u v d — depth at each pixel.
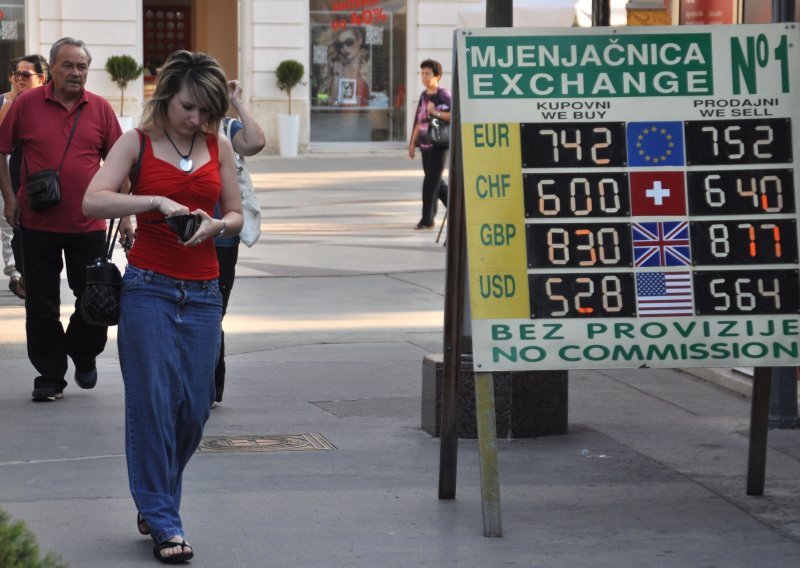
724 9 14.59
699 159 9.56
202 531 9.18
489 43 9.46
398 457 11.24
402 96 55.84
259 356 15.77
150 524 8.52
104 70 52.31
